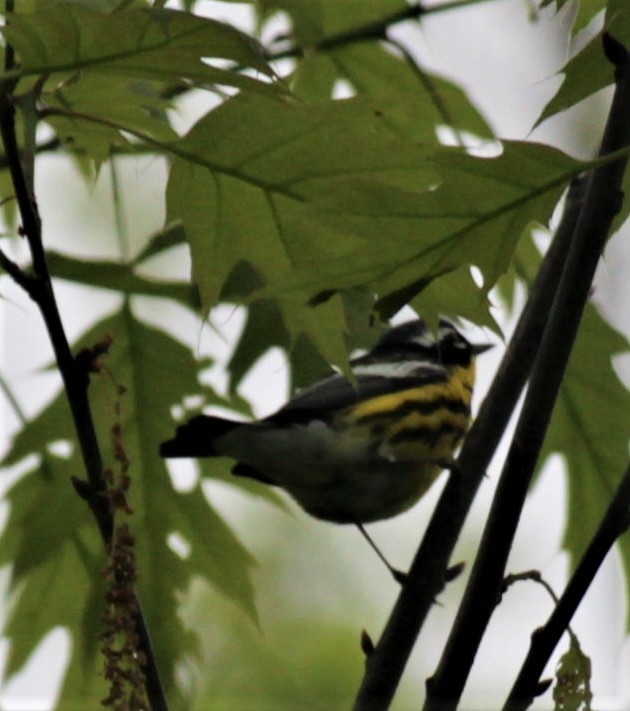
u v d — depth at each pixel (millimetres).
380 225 5520
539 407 5988
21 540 9664
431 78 9648
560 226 7461
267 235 6801
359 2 9328
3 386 8070
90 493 5980
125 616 5453
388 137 6457
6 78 5859
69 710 9672
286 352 9906
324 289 5660
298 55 8914
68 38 5750
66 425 9625
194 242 6867
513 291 9648
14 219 9352
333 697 11539
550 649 5715
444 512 7391
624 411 9281
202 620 11852
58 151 8852
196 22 5652
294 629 12438
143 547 9773
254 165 6586
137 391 9648
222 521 9914
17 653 9727
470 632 6074
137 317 9602
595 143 12719
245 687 11477
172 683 9562
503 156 5320
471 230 5520
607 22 5570
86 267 9250
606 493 9305
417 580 7254
